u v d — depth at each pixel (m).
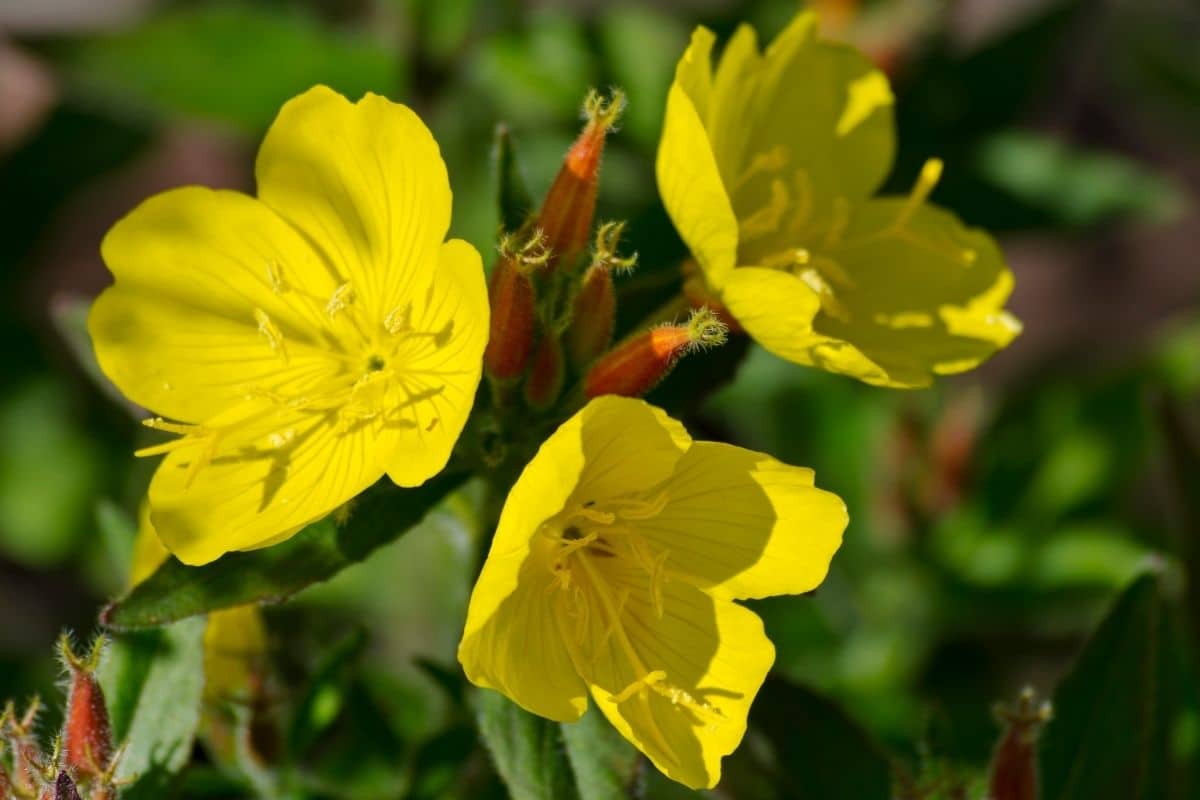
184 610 0.43
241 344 0.45
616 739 0.44
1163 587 0.48
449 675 0.48
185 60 0.57
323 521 0.44
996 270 0.48
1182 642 0.51
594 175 0.44
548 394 0.45
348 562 0.44
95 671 0.44
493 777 0.48
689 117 0.44
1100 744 0.47
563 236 0.45
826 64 0.48
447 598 0.57
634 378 0.44
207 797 0.48
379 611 0.58
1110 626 0.47
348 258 0.45
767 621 0.58
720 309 0.46
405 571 0.57
